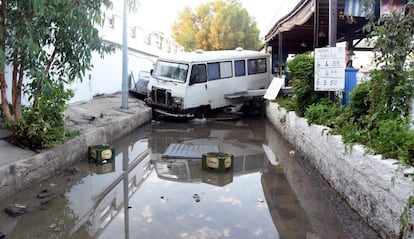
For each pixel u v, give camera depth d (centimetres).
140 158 695
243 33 3831
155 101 1215
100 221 394
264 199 471
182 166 641
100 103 1134
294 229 379
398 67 435
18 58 538
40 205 434
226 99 1262
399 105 434
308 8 818
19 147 532
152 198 471
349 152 429
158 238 355
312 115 617
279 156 718
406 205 298
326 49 620
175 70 1174
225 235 364
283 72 1455
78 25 546
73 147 611
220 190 509
